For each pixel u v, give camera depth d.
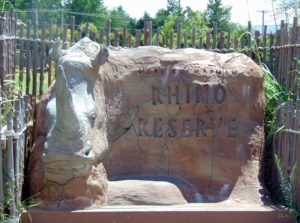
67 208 4.09
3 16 4.82
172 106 4.78
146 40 5.86
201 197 4.59
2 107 4.34
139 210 4.12
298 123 4.39
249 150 4.79
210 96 4.80
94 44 4.82
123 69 4.81
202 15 16.27
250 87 4.87
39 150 4.39
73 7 25.52
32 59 5.52
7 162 3.86
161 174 4.70
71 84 4.37
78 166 4.02
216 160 4.74
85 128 4.11
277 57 5.54
